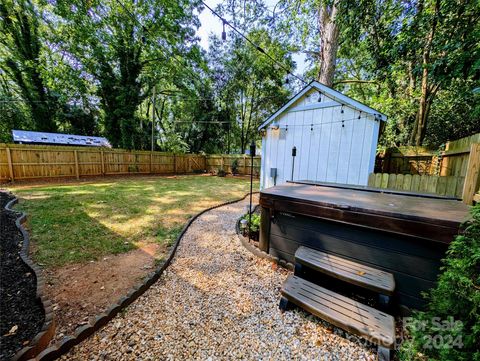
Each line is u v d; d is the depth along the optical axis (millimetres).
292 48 9477
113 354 1420
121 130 12984
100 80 12703
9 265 2398
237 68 15828
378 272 1781
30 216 4133
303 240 2316
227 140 19172
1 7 10828
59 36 11508
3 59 12047
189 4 11398
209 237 3512
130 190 7531
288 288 1800
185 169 15305
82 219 4141
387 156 5914
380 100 6453
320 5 5840
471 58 2582
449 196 2527
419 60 4809
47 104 13258
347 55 7977
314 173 4922
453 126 5434
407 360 1249
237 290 2127
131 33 12250
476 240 1213
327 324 1666
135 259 2713
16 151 7961
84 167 10039
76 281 2219
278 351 1454
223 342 1526
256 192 7969
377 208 1859
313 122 4848
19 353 1319
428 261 1635
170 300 1979
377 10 4199
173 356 1414
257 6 6777
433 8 3754
